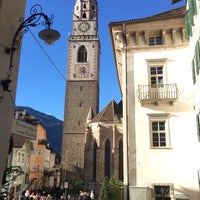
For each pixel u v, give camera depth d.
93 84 85.12
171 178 20.48
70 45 89.81
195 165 20.52
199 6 18.56
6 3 9.17
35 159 61.47
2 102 8.66
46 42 9.52
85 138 73.12
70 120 82.00
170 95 22.16
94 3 95.38
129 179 20.86
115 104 73.25
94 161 67.44
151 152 21.23
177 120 21.64
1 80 8.69
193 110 21.66
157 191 20.52
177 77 22.70
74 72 86.75
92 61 87.50
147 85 22.66
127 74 23.44
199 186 19.80
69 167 76.56
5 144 8.74
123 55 23.95
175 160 20.83
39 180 60.84
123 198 22.61
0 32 8.86
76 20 92.44
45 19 9.22
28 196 29.31
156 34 24.16
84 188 65.06
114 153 64.25
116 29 24.19
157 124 22.03
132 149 21.50
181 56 23.11
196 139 21.00
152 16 25.36
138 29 24.00
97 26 93.19
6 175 8.98
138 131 21.88
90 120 75.25
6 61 9.00
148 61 23.52
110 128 67.38
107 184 25.36
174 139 21.28
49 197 31.52
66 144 79.88
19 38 9.79
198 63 19.20
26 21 8.82
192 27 20.83
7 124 8.91
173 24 23.48
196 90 20.38
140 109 22.39
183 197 19.84
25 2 10.56
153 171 20.81
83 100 83.75
